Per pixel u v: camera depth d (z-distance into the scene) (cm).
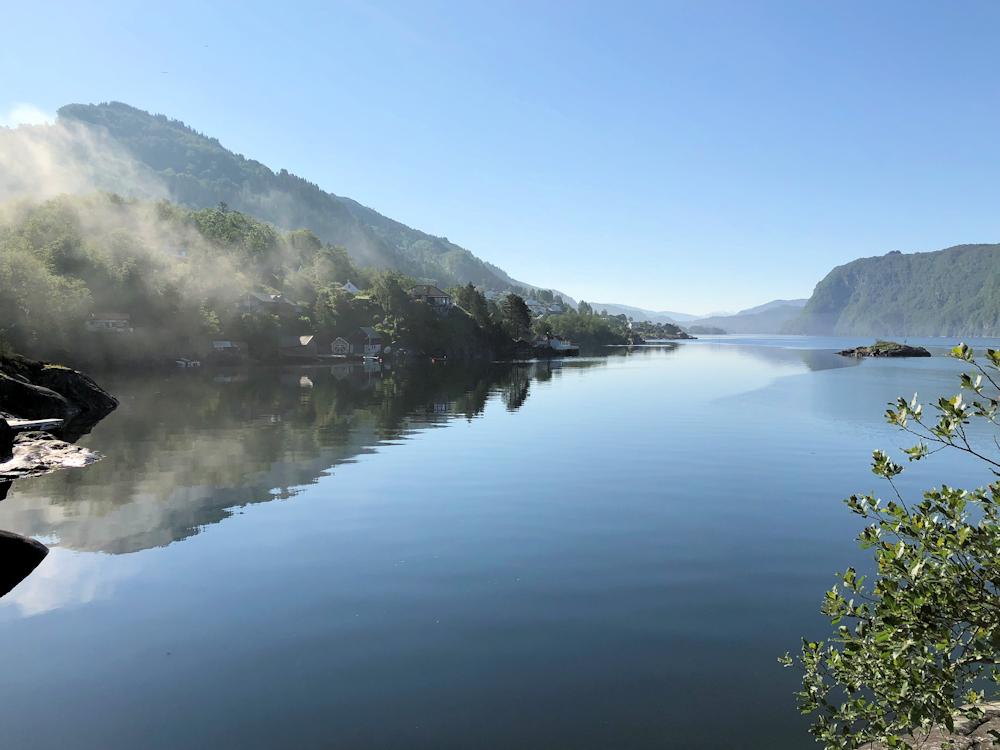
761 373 9144
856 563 1605
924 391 6109
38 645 1182
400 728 913
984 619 614
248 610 1334
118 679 1058
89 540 1805
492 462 2947
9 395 4328
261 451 3219
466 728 912
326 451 3222
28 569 1562
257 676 1063
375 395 6375
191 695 1007
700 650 1147
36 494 2328
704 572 1543
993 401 632
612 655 1129
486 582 1484
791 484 2497
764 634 1209
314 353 14662
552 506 2173
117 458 3014
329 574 1540
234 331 12731
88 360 9175
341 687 1027
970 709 696
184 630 1241
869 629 730
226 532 1880
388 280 18250
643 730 905
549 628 1239
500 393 6562
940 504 672
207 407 5178
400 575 1533
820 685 780
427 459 3020
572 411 4938
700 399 5684
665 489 2420
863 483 2509
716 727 916
